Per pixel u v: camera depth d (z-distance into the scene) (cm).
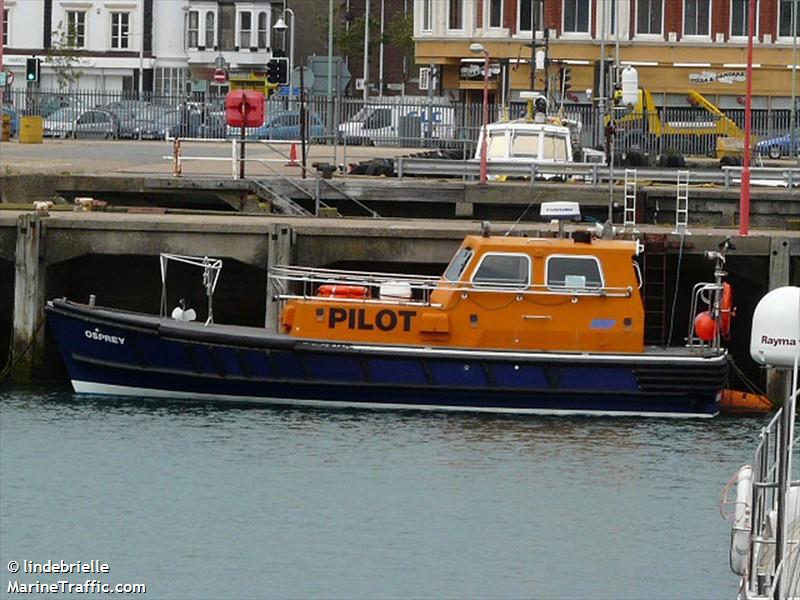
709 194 12556
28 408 9012
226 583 6656
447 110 18412
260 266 9806
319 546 7019
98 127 19788
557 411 9056
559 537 7200
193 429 8631
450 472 7994
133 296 10556
